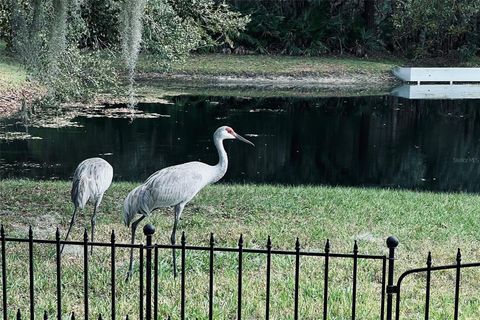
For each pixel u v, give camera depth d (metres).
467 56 39.50
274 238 8.54
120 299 6.52
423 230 9.12
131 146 17.77
